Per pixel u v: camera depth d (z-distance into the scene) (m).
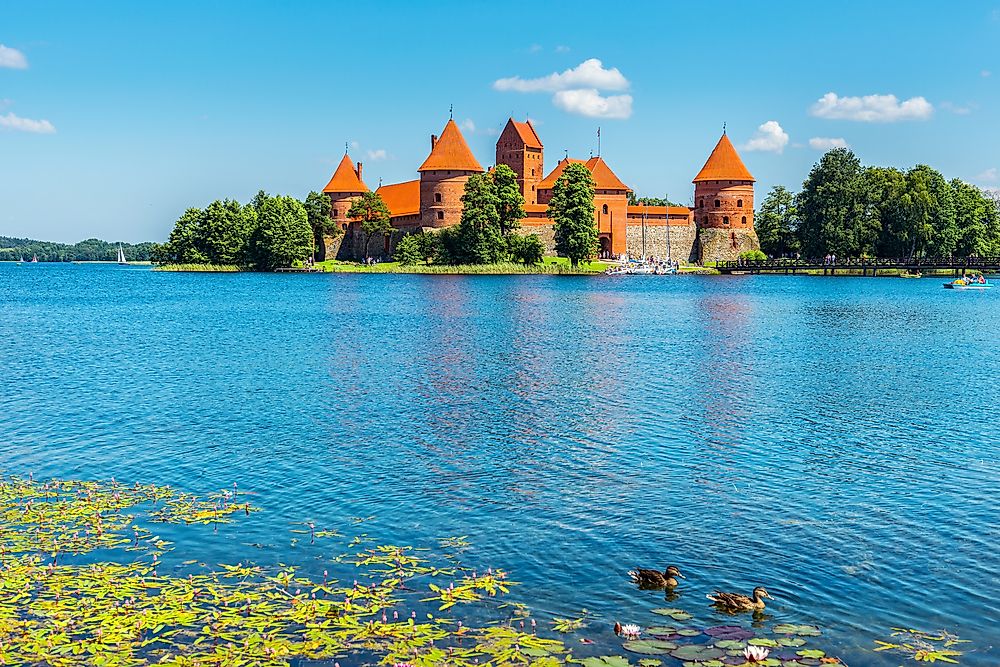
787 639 12.23
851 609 13.21
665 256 161.12
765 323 59.53
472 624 12.49
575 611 13.01
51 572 13.94
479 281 121.81
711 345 45.94
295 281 125.25
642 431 24.59
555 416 26.59
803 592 13.79
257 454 21.72
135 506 17.55
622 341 47.69
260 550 15.20
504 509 17.58
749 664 11.52
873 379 34.12
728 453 22.12
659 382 33.19
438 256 149.75
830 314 67.69
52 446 22.44
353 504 17.83
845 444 23.16
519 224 150.62
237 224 168.00
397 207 178.38
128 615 12.44
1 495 18.12
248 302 81.69
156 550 15.09
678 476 20.00
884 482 19.56
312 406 27.98
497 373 35.28
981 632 12.52
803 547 15.66
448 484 19.25
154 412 26.89
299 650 11.54
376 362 38.53
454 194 155.38
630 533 16.28
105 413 26.67
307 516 17.08
